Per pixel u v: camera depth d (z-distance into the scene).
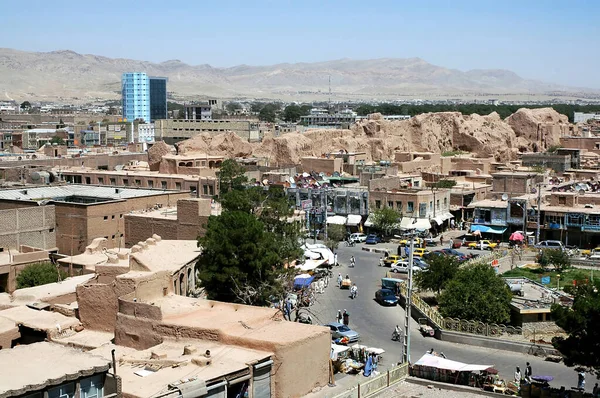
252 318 53.62
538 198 120.31
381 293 82.94
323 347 51.91
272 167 162.75
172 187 134.50
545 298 75.06
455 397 53.59
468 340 68.06
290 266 77.12
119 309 54.38
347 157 178.75
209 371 44.53
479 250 117.12
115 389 39.16
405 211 126.88
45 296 63.44
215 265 67.06
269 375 47.69
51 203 98.50
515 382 55.75
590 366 54.19
